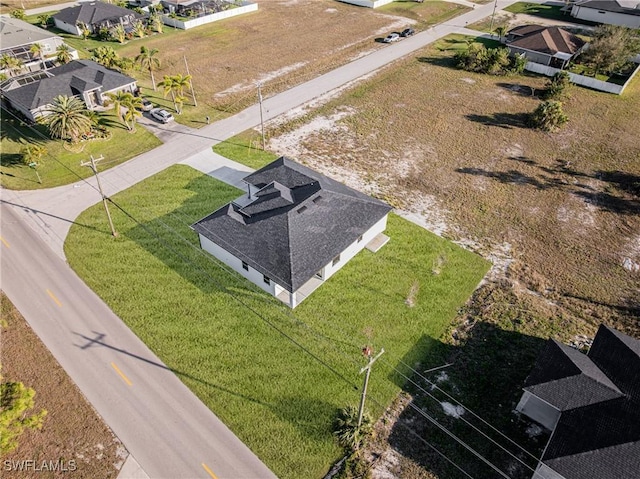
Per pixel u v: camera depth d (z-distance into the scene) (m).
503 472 23.44
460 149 49.25
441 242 37.31
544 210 41.12
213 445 24.17
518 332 30.34
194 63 67.94
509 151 49.06
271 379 27.19
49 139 48.34
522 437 24.88
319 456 23.84
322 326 30.30
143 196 41.22
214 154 47.38
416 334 30.09
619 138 51.59
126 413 25.41
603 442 21.59
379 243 36.78
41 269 33.91
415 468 23.48
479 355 28.94
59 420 25.00
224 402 26.05
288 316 30.83
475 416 25.77
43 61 64.81
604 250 37.16
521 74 66.19
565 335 30.19
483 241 37.69
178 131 51.16
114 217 38.75
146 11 85.88
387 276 34.09
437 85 62.72
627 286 34.06
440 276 34.28
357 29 82.19
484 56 65.56
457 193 42.91
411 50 73.75
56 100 46.06
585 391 23.78
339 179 44.06
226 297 32.06
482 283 33.97
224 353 28.50
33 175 43.59
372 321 30.80
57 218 38.56
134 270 33.91
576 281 34.38
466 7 94.00
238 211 34.84
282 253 31.08
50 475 22.83
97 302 31.56
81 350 28.55
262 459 23.69
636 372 24.25
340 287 33.03
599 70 66.12
